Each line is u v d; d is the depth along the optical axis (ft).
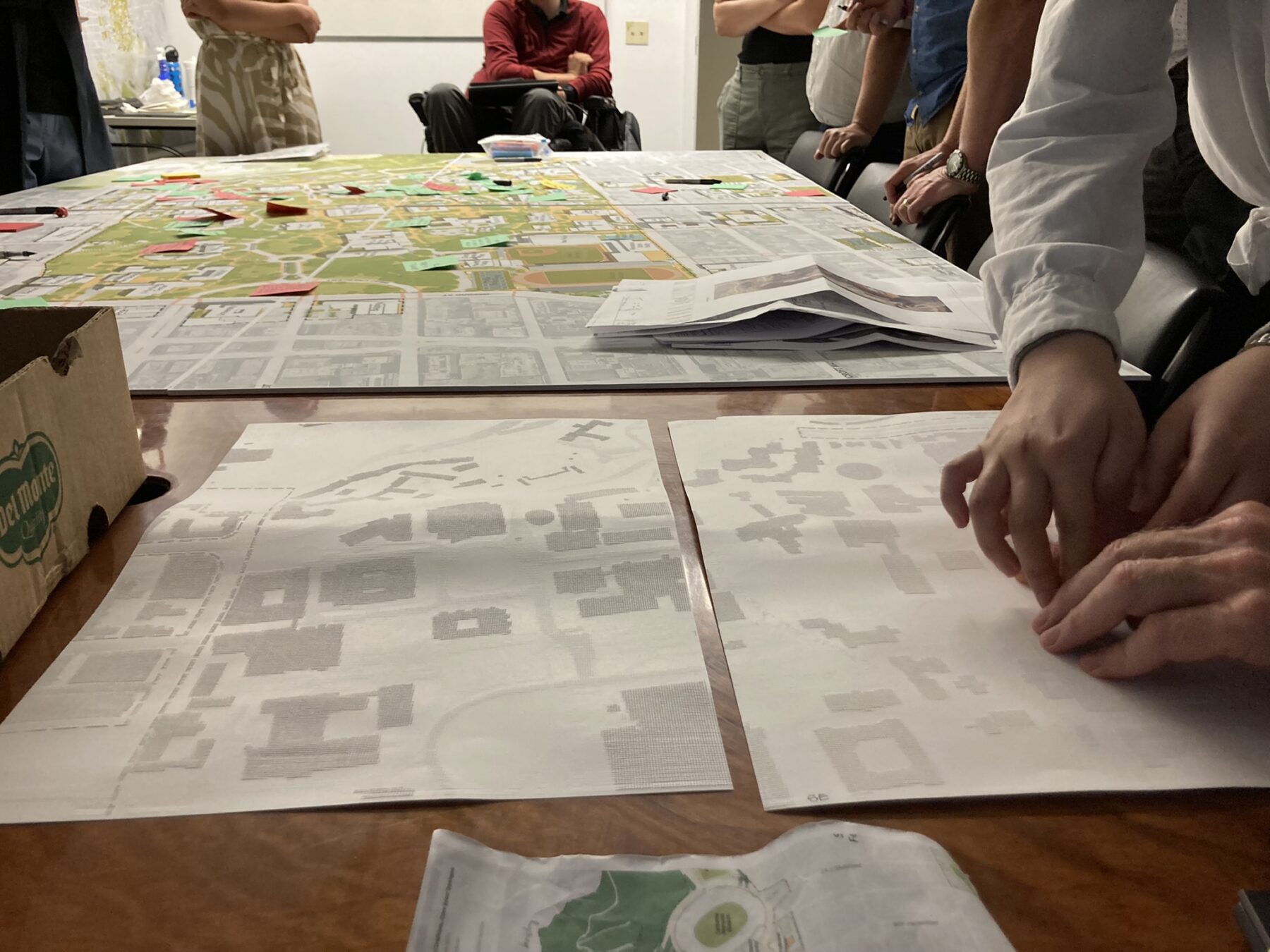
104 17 14.05
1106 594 1.45
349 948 1.05
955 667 1.52
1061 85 2.22
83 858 1.17
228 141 10.75
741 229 5.19
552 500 2.08
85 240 4.88
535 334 3.30
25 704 1.43
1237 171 2.67
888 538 1.92
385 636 1.60
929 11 6.85
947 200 5.61
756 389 2.80
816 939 1.03
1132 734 1.37
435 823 1.22
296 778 1.29
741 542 1.90
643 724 1.39
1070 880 1.14
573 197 6.37
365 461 2.29
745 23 11.09
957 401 2.71
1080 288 1.92
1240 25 2.24
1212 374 1.73
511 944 1.04
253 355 3.05
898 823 1.23
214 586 1.75
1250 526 1.44
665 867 1.14
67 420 1.79
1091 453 1.63
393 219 5.51
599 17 14.87
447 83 14.43
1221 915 1.10
